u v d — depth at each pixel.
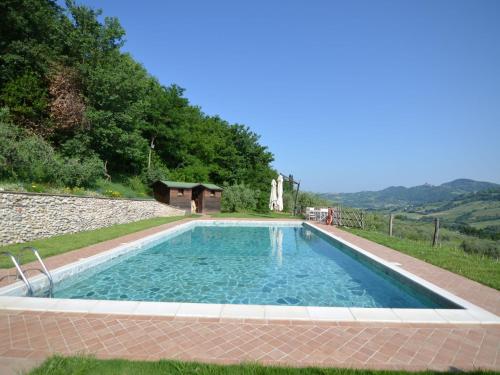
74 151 20.28
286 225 21.08
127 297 6.79
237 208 31.00
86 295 6.84
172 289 7.43
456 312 4.71
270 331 3.93
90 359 3.11
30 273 6.48
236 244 14.06
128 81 24.38
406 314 4.59
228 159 40.56
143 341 3.60
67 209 12.12
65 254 8.48
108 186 20.98
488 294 5.73
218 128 43.69
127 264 9.83
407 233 14.99
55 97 20.20
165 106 33.06
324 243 14.38
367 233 15.05
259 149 45.78
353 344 3.62
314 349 3.48
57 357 3.15
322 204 35.53
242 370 2.97
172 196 25.28
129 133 25.77
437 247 10.93
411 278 6.81
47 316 4.29
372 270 9.00
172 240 14.32
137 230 14.01
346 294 7.25
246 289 7.54
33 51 19.16
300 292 7.37
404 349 3.53
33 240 10.29
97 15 24.34
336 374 2.93
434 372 3.04
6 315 4.31
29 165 13.95
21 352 3.30
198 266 9.80
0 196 8.99
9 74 18.66
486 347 3.63
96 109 23.30
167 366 3.02
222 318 4.32
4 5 17.98
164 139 33.72
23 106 17.84
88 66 22.78
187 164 36.16
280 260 10.83
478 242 11.23
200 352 3.36
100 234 12.30
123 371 2.93
